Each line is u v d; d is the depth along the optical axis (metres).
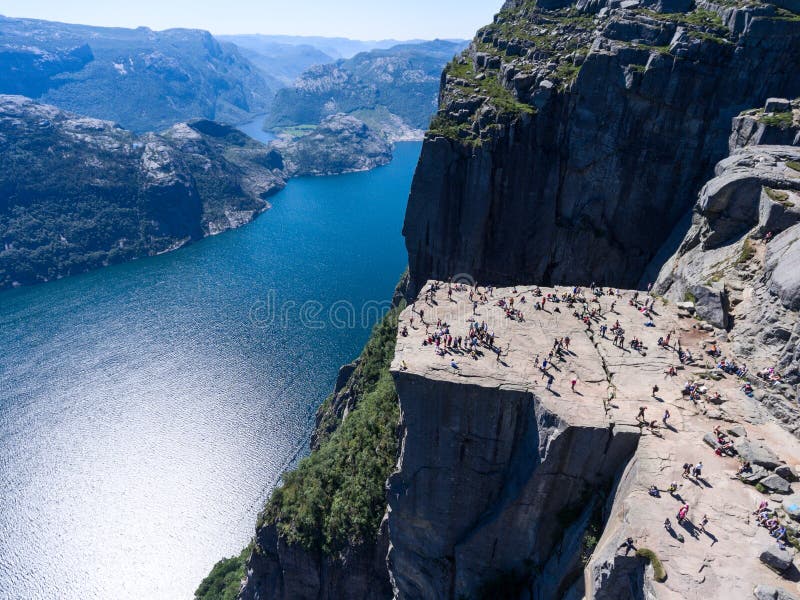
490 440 47.44
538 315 56.97
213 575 112.56
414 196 91.81
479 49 114.06
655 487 37.34
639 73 75.00
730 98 73.25
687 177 77.94
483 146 84.00
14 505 145.38
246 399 181.88
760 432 41.38
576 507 44.06
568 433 41.78
